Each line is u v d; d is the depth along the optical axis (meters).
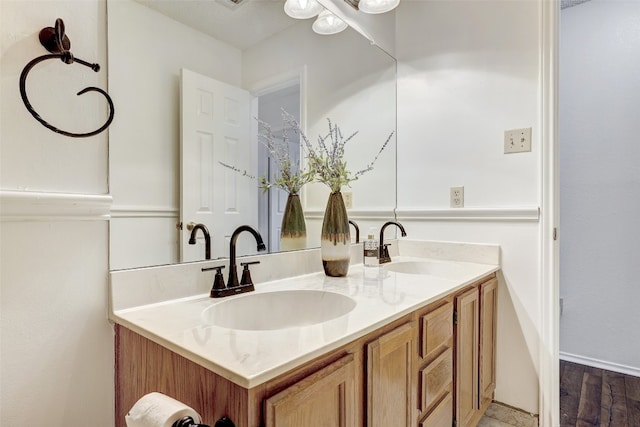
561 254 2.47
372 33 1.91
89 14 0.89
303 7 1.55
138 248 0.98
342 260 1.39
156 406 0.63
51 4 0.81
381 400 0.88
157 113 1.06
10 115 0.75
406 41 2.04
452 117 1.86
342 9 1.74
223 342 0.70
